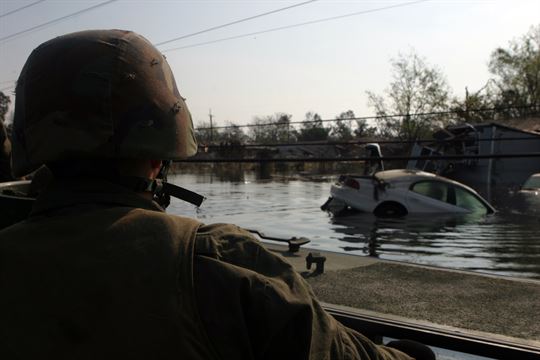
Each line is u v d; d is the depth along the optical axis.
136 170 1.23
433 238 9.81
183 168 42.25
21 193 4.02
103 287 1.05
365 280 3.27
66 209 1.18
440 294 2.93
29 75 1.21
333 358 1.13
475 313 2.57
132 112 1.16
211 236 1.16
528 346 2.07
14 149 1.24
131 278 1.06
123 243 1.09
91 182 1.19
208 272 1.08
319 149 51.88
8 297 1.10
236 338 1.05
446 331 2.22
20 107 1.23
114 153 1.15
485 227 11.15
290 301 1.07
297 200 18.23
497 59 50.16
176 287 1.05
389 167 37.12
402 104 45.03
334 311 2.49
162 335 1.02
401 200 13.45
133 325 1.03
